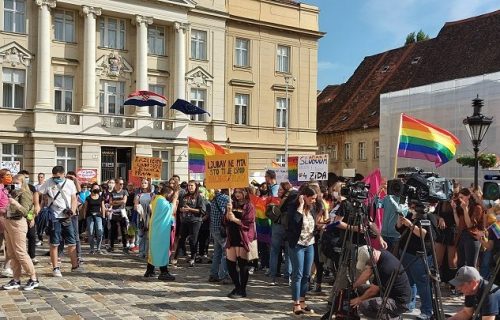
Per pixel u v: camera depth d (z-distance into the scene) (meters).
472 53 37.84
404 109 32.56
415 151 12.02
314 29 37.00
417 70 42.72
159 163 16.22
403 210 7.77
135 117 29.64
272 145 35.16
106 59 29.53
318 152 50.81
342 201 8.24
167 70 31.45
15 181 9.60
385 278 6.44
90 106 28.56
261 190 12.89
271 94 35.25
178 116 31.19
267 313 7.98
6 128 26.83
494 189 8.06
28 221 10.88
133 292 9.30
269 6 35.09
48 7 27.58
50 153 27.31
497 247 8.96
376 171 11.84
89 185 16.17
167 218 10.52
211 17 32.59
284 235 10.23
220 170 9.29
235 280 9.02
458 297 9.47
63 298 8.73
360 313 6.42
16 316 7.58
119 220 14.70
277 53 35.66
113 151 29.50
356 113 46.59
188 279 10.68
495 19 38.22
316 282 9.72
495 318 5.54
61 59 28.19
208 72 32.50
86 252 14.44
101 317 7.59
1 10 26.81
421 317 7.57
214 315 7.81
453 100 29.17
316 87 37.25
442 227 9.06
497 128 26.56
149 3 30.12
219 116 32.84
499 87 26.52
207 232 13.20
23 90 27.52
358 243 6.83
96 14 28.69
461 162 23.94
